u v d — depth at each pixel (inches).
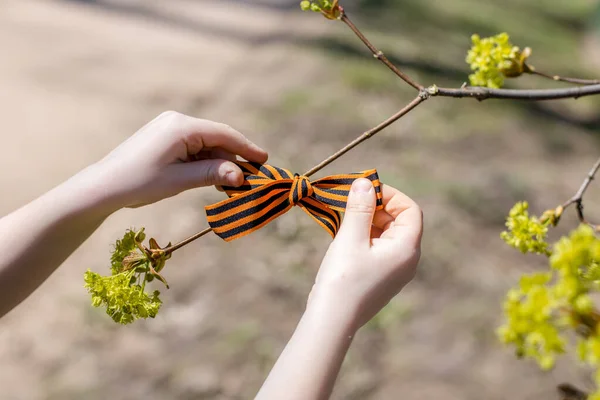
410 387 119.9
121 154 47.4
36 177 177.6
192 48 291.9
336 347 35.2
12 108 211.8
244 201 42.8
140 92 236.5
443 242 161.6
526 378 121.7
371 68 276.8
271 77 256.8
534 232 41.4
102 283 40.8
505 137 238.7
